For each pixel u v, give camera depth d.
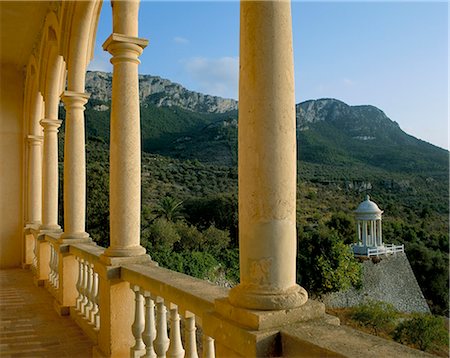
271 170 2.72
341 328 2.59
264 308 2.68
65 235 7.89
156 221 35.25
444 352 29.30
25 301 8.84
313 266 40.19
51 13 9.23
